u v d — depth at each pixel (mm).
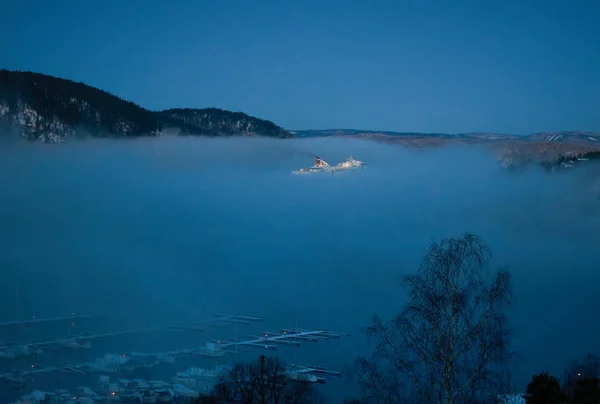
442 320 37062
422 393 36562
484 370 36344
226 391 57875
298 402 59906
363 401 41094
